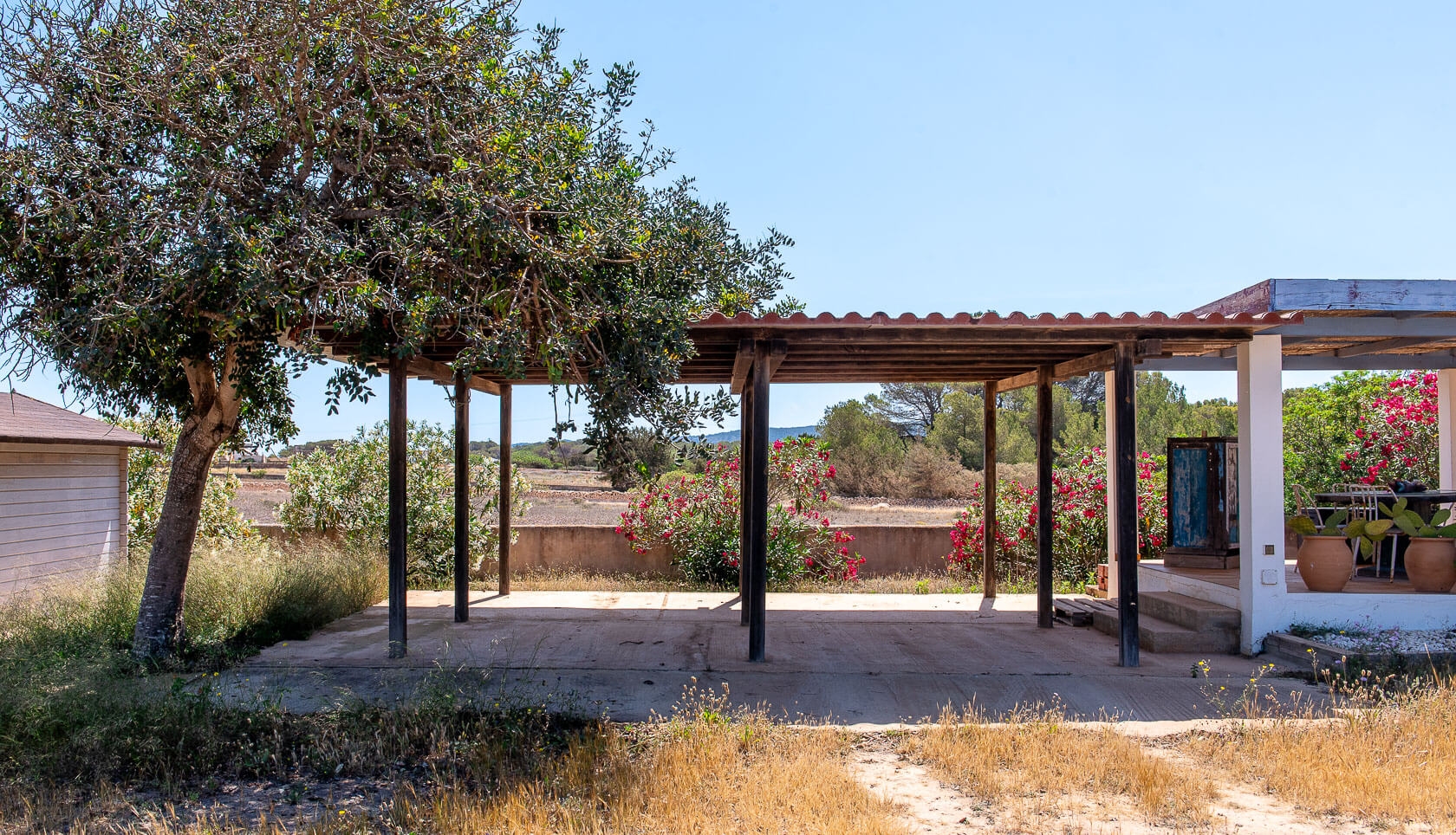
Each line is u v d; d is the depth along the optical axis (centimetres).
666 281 745
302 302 643
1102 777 504
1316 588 834
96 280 634
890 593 1207
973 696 685
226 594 901
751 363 843
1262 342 821
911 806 469
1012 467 2573
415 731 579
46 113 652
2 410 1070
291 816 471
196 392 780
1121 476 778
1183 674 747
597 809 463
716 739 554
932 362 947
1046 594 957
